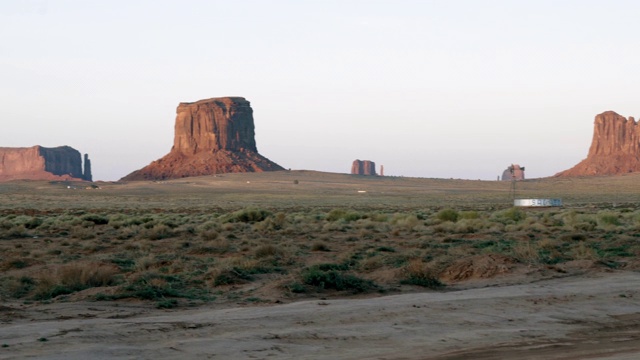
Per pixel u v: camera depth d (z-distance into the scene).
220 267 25.72
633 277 23.95
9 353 12.53
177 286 22.91
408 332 15.14
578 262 27.06
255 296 20.81
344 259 30.03
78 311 18.09
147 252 35.41
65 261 31.50
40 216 85.50
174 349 13.19
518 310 17.92
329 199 188.38
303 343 13.98
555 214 77.81
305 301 19.41
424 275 23.45
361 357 12.88
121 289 20.73
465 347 13.88
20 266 29.69
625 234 42.97
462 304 18.34
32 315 17.39
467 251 33.34
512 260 26.36
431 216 71.69
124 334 14.37
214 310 18.48
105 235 48.75
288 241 41.47
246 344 13.70
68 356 12.28
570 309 18.25
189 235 48.16
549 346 14.07
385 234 47.25
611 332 15.72
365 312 17.09
